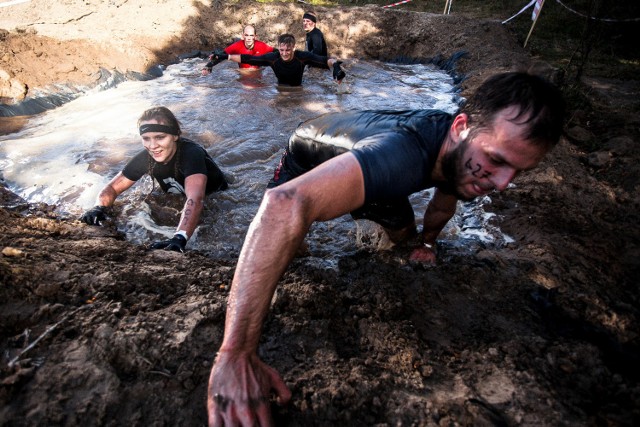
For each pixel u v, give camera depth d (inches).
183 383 68.6
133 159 141.6
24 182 157.4
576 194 152.9
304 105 235.1
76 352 71.0
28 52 235.3
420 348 80.9
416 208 151.9
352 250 125.6
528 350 81.0
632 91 271.3
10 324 76.2
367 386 70.1
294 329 81.5
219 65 308.0
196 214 127.3
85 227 127.0
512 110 57.2
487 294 98.4
